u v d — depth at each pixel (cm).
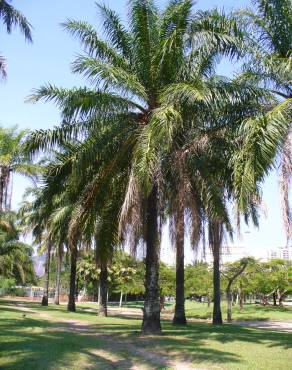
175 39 1474
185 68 1521
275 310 4809
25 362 982
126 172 1622
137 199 1400
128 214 1406
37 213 3400
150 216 1633
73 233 1678
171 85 1395
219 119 1460
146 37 1587
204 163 1486
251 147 1114
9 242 4681
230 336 1609
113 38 1628
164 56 1514
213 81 1398
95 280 6425
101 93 1464
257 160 1100
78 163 1497
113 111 1507
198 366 1074
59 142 1559
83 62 1449
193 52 1478
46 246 3947
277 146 1099
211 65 1499
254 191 1102
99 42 1605
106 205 1681
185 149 1491
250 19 1369
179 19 1530
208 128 1491
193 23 1456
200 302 8675
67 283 7056
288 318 3753
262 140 1102
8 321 1925
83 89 1469
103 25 1611
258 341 1514
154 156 1315
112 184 1638
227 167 1480
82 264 6203
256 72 1347
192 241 1523
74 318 2494
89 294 6938
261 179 1123
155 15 1593
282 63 1277
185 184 1473
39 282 8156
